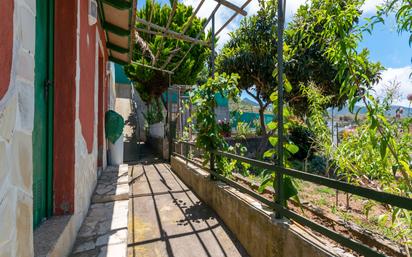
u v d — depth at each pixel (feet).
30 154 3.39
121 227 7.38
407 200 3.27
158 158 26.55
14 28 2.95
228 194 9.10
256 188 10.53
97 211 8.76
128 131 38.50
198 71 34.06
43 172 5.82
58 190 6.28
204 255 7.24
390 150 4.66
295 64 18.19
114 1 9.20
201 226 9.18
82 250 6.01
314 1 5.75
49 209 6.10
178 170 18.04
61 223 5.66
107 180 12.45
